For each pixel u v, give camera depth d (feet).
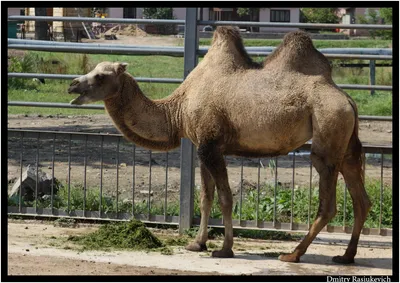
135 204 33.94
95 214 32.42
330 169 26.37
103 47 33.63
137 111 28.81
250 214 33.19
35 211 32.81
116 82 28.30
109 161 46.01
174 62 87.51
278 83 26.89
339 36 126.00
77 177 40.63
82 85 28.02
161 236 31.19
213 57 28.30
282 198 34.22
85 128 56.03
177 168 44.70
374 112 66.03
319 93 26.32
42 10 80.18
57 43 34.68
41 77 33.81
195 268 25.72
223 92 27.48
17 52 80.59
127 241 28.76
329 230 30.96
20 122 58.44
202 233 28.76
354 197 27.73
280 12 144.77
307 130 26.78
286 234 32.04
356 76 79.97
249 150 27.86
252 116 27.02
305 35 27.09
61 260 26.00
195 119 27.89
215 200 33.47
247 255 28.22
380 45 101.86
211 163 27.61
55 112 65.82
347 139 26.43
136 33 114.21
